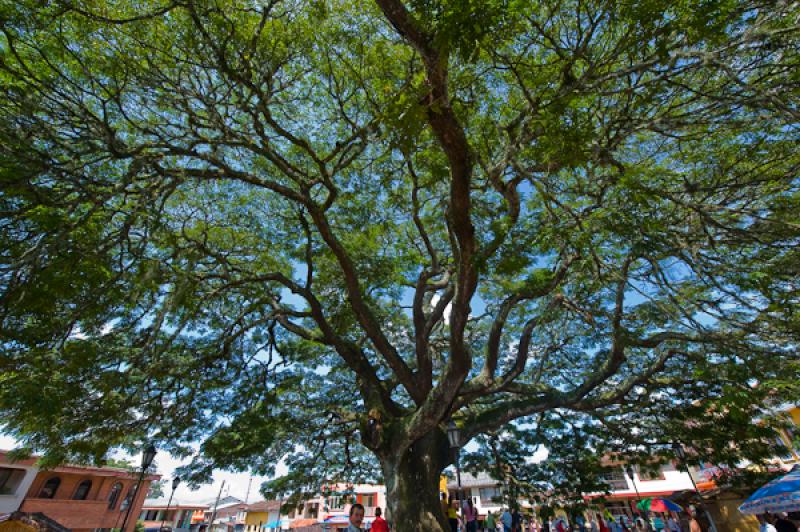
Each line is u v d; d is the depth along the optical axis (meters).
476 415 10.98
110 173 8.22
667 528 16.05
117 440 9.23
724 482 10.71
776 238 6.18
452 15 3.58
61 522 21.94
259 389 11.27
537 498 12.70
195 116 7.52
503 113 8.34
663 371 10.78
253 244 11.70
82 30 6.25
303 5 7.42
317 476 13.14
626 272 6.97
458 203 6.08
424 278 11.34
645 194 5.34
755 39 4.40
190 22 6.79
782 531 9.47
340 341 10.84
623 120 6.27
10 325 5.24
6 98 5.36
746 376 6.11
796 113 4.35
